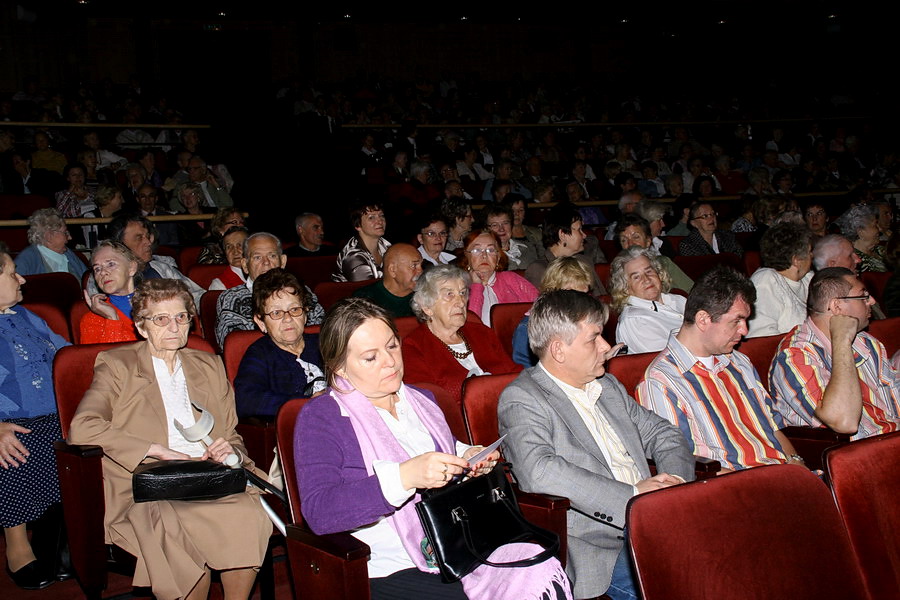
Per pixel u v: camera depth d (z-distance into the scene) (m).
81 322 3.62
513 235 6.21
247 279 4.40
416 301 3.48
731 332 2.80
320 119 10.20
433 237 5.34
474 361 3.52
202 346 3.23
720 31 18.61
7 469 2.99
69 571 3.07
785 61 18.28
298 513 2.30
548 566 2.01
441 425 2.38
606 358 2.52
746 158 12.80
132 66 15.97
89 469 2.62
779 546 1.67
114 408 2.81
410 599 2.10
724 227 8.05
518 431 2.41
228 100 13.31
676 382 2.83
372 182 9.92
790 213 6.07
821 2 16.62
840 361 3.02
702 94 18.08
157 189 8.23
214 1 14.90
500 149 12.18
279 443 2.34
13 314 3.34
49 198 8.00
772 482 1.71
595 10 16.91
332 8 15.81
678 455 2.57
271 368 3.26
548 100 16.81
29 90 13.80
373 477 2.01
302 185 9.58
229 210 5.73
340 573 1.94
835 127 14.54
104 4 14.85
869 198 8.55
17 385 3.21
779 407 3.23
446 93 17.30
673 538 1.58
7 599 2.96
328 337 2.21
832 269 3.16
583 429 2.47
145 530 2.58
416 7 16.16
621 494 2.29
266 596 2.78
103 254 3.60
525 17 17.59
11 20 14.88
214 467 2.53
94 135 10.17
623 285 3.88
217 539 2.57
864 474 1.80
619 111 16.38
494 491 2.08
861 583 1.73
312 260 5.90
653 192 10.62
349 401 2.20
